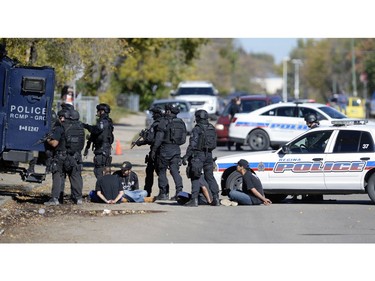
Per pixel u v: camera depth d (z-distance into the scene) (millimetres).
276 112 114375
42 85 61594
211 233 49969
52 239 47969
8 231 50406
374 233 50531
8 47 90188
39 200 65375
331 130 64812
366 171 63219
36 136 61906
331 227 52656
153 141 65125
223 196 71375
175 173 64938
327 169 64000
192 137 61781
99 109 65688
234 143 130750
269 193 66000
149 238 48281
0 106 61375
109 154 65562
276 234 49875
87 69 126250
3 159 61625
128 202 64625
